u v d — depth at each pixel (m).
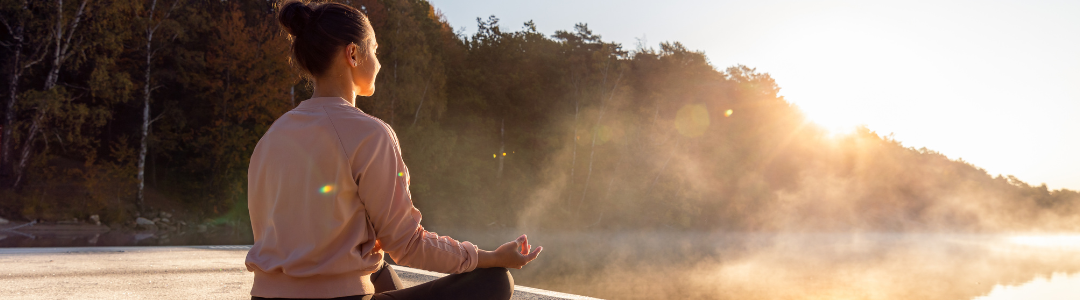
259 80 21.02
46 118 17.12
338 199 0.82
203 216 20.73
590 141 30.52
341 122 0.83
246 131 20.75
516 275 7.35
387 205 0.85
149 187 21.28
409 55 23.72
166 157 22.56
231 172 20.72
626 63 33.09
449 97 29.95
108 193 18.86
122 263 3.39
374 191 0.84
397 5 24.05
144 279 2.82
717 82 40.56
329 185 0.82
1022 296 8.27
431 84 25.95
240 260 3.77
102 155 21.69
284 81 20.52
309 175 0.82
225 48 20.78
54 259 3.49
